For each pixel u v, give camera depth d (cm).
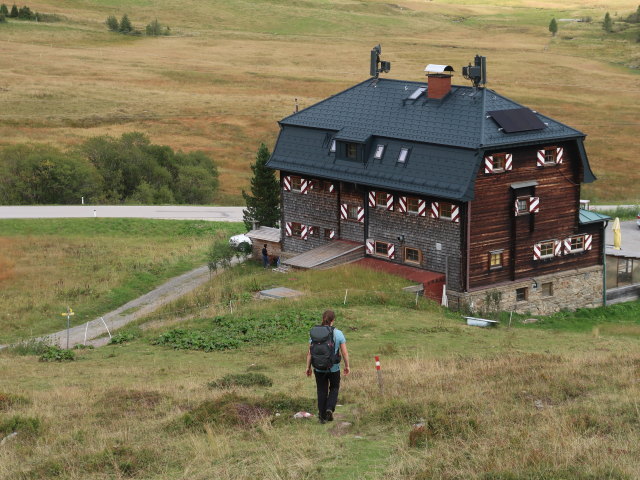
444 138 4672
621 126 14012
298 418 1905
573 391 2069
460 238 4597
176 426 1864
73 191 9225
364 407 1973
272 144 12700
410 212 4838
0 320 4941
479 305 4666
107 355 3550
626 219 7494
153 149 10200
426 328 3847
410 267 4900
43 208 8412
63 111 13675
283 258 5825
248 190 10444
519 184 4697
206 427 1811
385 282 4659
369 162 5031
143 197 9331
